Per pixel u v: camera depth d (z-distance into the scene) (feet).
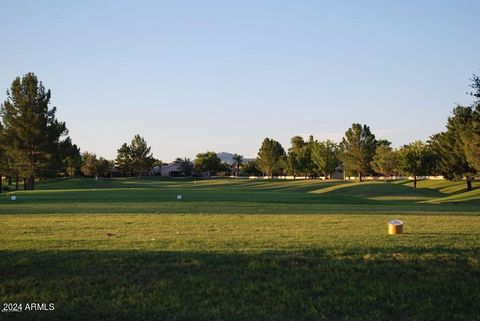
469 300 30.25
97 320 27.86
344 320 28.14
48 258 35.73
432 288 31.60
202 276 32.71
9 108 214.07
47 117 220.43
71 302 29.55
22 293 30.66
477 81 95.30
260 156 427.74
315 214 73.97
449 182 278.26
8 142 214.07
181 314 28.35
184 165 540.11
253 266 34.19
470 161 187.32
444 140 233.55
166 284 31.60
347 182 293.43
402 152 283.38
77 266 34.22
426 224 58.18
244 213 75.82
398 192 219.61
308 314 28.55
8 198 119.75
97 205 94.17
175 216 69.87
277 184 283.79
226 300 29.96
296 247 39.24
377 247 38.99
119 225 57.31
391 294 30.81
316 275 33.01
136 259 35.45
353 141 341.82
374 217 68.28
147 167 454.81
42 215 72.23
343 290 31.27
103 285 31.63
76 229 53.36
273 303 29.71
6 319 27.71
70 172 410.11
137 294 30.40
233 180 362.94
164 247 39.65
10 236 47.32
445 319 28.40
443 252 37.47
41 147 216.95
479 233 48.57
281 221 62.13
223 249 38.55
